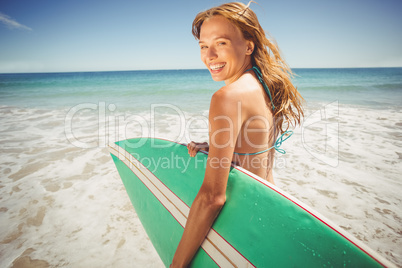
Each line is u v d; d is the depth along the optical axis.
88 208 2.79
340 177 3.40
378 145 4.66
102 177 3.52
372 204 2.77
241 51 1.05
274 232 0.97
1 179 3.44
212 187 0.88
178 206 1.53
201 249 1.09
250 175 1.11
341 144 4.72
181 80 31.27
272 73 1.17
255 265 0.95
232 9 0.99
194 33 1.23
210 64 1.08
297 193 3.01
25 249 2.18
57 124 6.59
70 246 2.22
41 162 4.02
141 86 21.62
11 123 6.75
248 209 1.06
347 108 8.90
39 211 2.72
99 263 2.04
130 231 2.42
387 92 15.34
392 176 3.41
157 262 2.05
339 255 0.81
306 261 0.85
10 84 25.25
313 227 0.92
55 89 19.64
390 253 2.09
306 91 16.12
